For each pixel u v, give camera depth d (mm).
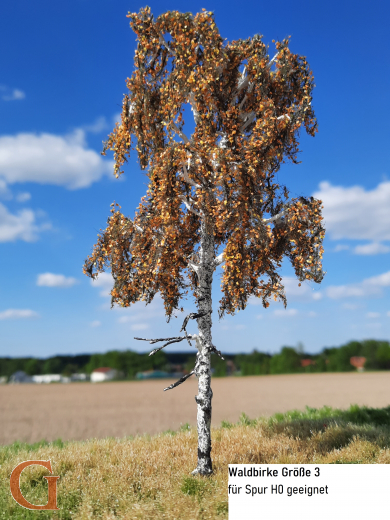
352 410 13516
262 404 26062
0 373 64750
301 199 7867
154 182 7879
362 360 69938
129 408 27469
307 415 13594
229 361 73875
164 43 7707
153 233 8016
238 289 7188
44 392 44219
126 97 8180
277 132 7355
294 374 67500
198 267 8320
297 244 7711
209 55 7258
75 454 8383
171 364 69812
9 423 20625
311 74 8078
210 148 7301
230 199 7098
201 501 5707
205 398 7527
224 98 7723
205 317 7992
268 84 7816
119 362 68188
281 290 8172
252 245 7488
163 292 8664
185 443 9359
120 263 8734
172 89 7465
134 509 5379
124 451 8359
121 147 8422
